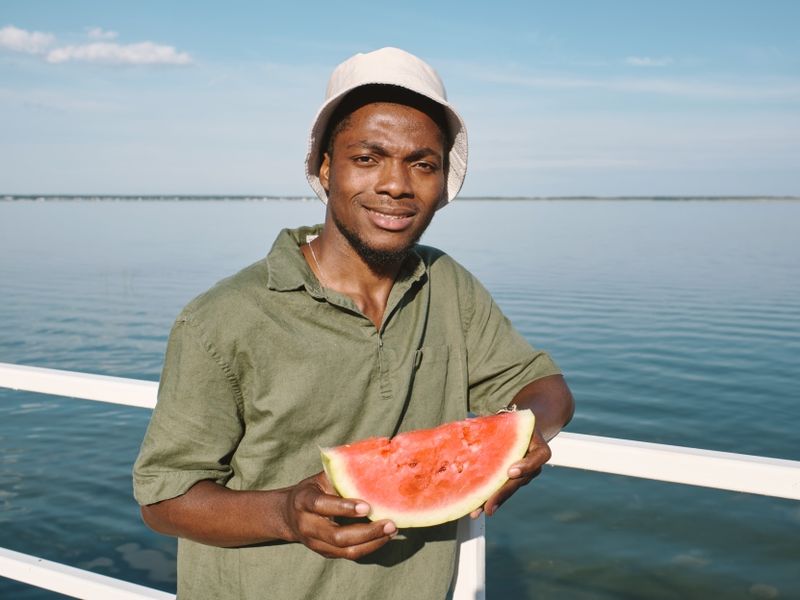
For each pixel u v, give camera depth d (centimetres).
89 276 2825
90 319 1862
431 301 196
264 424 171
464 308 204
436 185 176
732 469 188
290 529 150
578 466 205
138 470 169
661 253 3719
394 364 180
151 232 6391
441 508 165
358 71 168
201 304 166
